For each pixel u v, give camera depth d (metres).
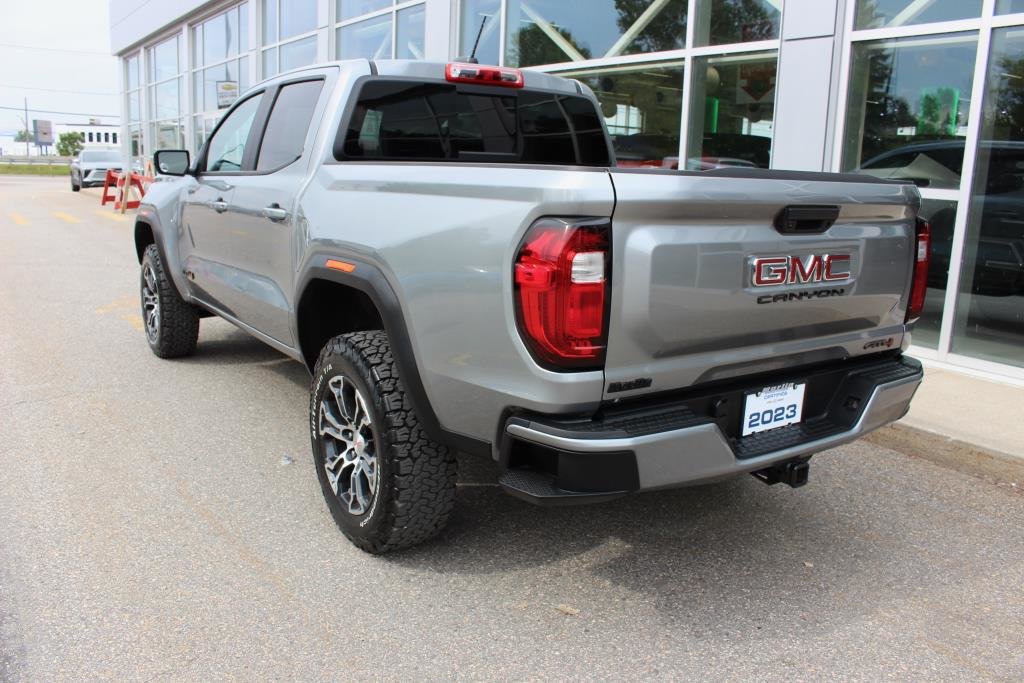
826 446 2.74
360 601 2.79
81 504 3.47
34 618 2.64
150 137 26.09
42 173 57.72
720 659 2.53
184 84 22.11
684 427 2.35
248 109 4.49
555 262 2.20
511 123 4.25
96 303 7.85
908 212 2.93
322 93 3.71
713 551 3.21
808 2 6.02
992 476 4.02
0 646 2.49
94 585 2.84
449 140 4.01
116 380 5.27
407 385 2.76
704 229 2.36
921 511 3.63
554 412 2.30
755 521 3.49
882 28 5.73
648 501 3.65
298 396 5.01
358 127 3.61
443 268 2.54
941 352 5.80
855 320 2.84
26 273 9.61
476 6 9.87
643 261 2.25
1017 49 5.23
